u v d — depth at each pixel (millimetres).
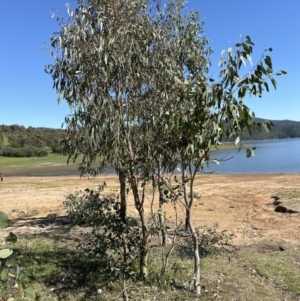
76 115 4734
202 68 7105
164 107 4656
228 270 6652
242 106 3795
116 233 5422
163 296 5246
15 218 13016
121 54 4648
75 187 24188
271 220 11539
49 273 6152
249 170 35312
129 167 5230
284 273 6586
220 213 12984
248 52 3703
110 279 5648
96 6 4840
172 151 4949
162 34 5711
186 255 7453
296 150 68750
